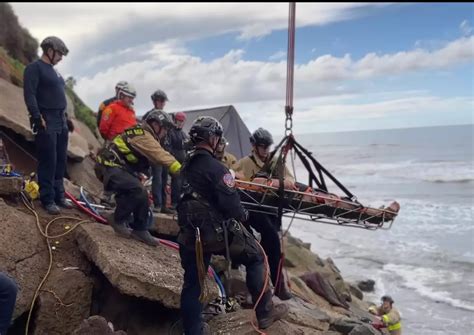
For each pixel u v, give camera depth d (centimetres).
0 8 1653
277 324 516
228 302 579
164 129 582
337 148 13000
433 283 1480
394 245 1989
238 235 465
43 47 612
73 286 529
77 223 609
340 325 628
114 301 559
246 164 612
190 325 468
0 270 504
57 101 619
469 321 1174
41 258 548
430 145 10194
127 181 577
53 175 623
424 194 3475
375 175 4975
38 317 507
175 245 643
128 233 598
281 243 673
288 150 600
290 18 612
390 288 1445
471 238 2048
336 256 1847
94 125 1608
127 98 775
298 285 863
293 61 609
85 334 430
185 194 459
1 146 704
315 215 611
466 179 4094
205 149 461
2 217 558
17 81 1220
